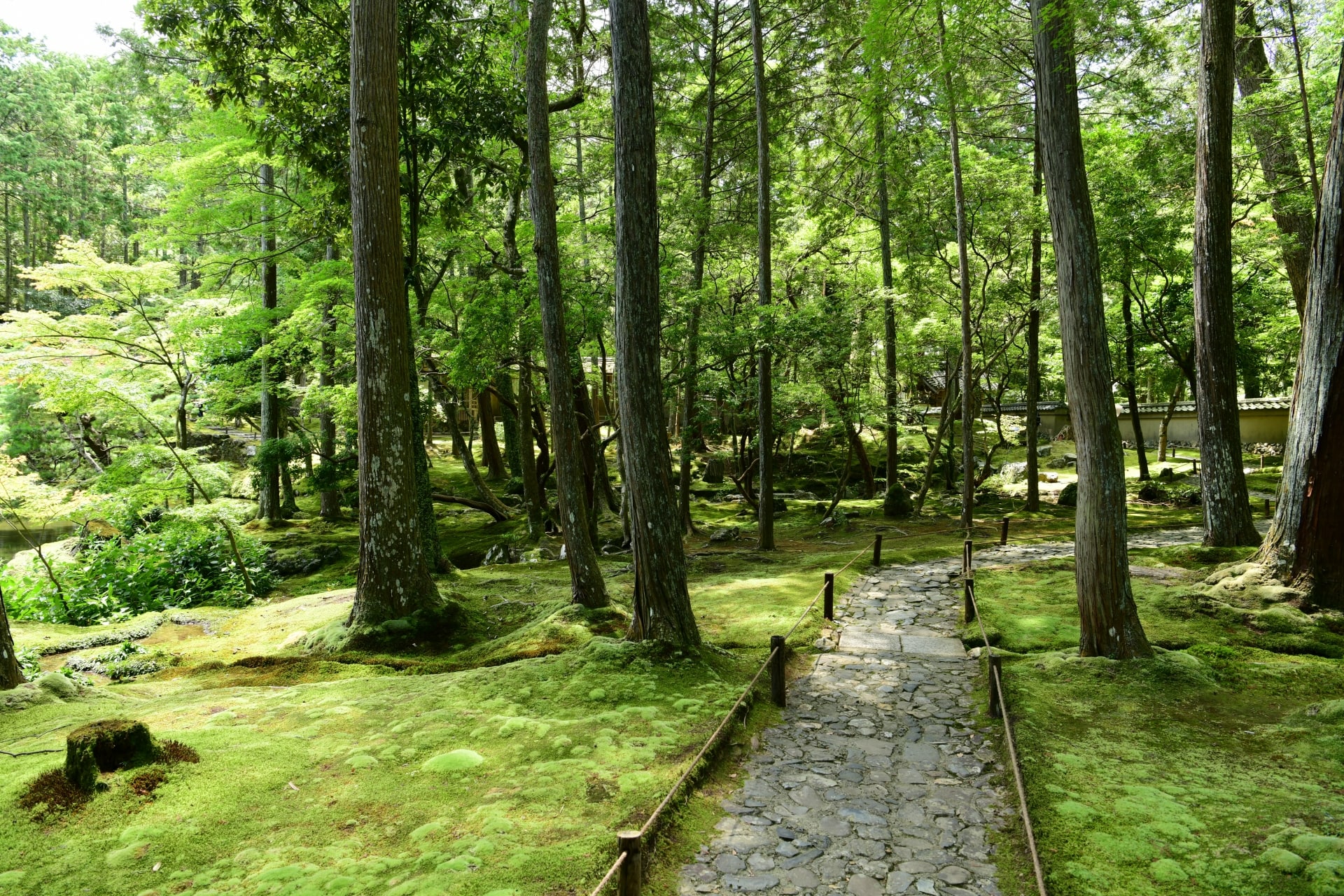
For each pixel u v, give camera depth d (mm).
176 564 13430
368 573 8961
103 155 34906
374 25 8664
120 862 3699
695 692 6184
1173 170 14969
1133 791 4352
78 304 31672
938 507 21203
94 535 14109
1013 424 31984
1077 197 6500
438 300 17109
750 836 4168
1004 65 16781
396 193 8969
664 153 21859
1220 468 10391
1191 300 19438
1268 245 15836
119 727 4590
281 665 7934
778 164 21797
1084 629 6789
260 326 16172
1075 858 3711
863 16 16375
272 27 10633
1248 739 5113
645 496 7145
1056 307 17891
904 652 7832
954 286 20453
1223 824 3938
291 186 17562
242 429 30453
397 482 8992
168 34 10539
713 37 17203
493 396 25766
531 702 5992
